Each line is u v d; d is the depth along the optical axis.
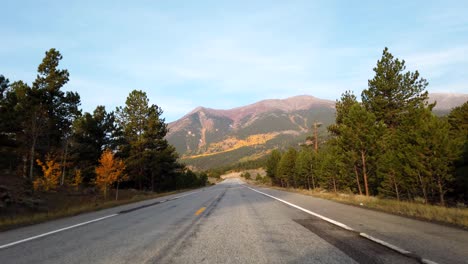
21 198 17.66
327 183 36.94
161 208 13.02
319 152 44.34
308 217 8.77
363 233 5.94
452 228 6.35
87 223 8.47
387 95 25.92
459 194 19.19
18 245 5.54
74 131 36.62
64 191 27.50
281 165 56.38
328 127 31.84
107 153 27.72
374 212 9.50
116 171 28.22
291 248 4.88
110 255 4.61
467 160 17.30
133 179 41.34
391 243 5.02
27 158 30.44
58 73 29.17
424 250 4.53
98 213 11.74
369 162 23.27
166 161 45.31
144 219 9.12
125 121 41.97
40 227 8.05
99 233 6.68
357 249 4.71
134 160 39.75
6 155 30.50
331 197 17.36
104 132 38.44
